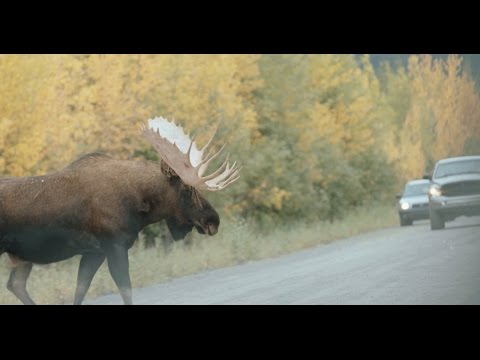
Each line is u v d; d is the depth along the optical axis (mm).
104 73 51156
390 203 108375
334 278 35156
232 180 26078
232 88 65375
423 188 84312
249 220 69438
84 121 48438
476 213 67562
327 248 56250
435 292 29031
